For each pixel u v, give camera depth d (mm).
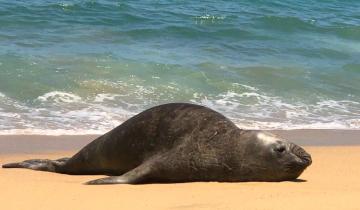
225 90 44625
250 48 59469
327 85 48688
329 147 31750
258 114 39594
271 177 21203
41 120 34812
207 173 21609
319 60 57406
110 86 42844
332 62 57031
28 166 24922
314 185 20500
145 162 22031
